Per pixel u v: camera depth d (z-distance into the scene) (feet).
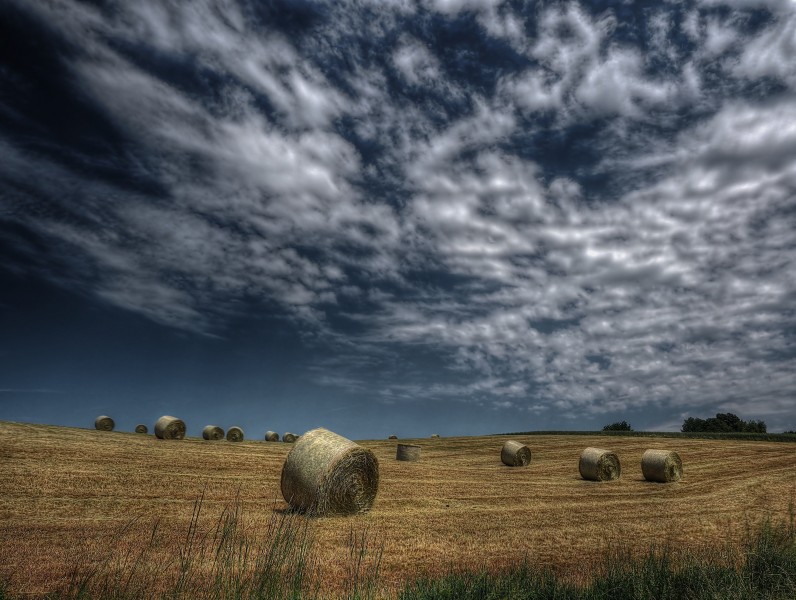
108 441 79.77
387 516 43.83
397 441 154.51
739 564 23.21
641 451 111.55
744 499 55.67
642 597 19.03
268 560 17.02
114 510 38.93
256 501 46.47
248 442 120.37
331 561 28.14
